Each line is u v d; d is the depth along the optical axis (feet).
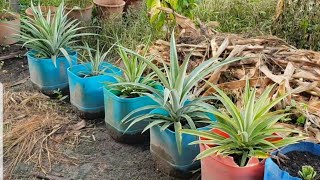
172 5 13.11
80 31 14.46
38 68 11.34
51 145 9.70
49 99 11.51
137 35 13.98
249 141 6.88
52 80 11.45
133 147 9.64
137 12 15.38
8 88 12.05
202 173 7.24
